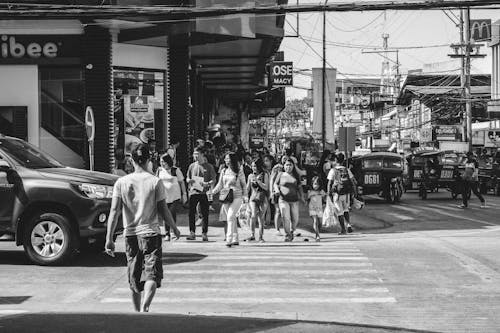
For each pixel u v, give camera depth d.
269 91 40.97
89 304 8.74
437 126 60.25
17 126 21.52
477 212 23.77
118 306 8.60
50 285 10.10
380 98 95.81
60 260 11.70
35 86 21.67
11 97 21.66
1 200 11.68
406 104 77.44
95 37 21.38
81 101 21.97
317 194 15.62
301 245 14.69
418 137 67.75
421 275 10.80
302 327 6.51
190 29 21.19
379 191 28.86
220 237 16.12
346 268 11.49
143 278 7.36
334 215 16.23
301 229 18.41
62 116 21.92
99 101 21.45
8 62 21.50
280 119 118.88
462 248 13.95
